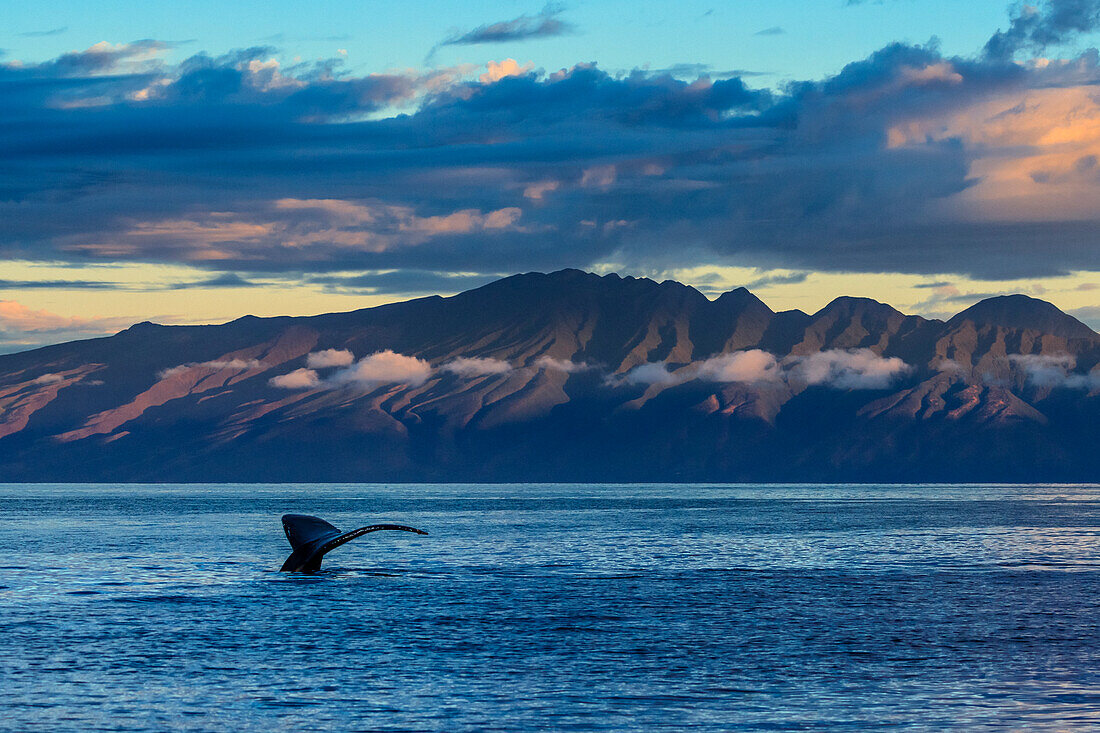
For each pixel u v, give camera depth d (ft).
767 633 635.25
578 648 586.04
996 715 438.81
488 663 543.80
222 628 648.38
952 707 451.94
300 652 572.10
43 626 654.53
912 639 614.75
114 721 431.02
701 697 470.39
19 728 421.18
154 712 444.55
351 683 497.46
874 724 426.10
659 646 592.19
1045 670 525.75
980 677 510.17
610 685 493.36
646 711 446.19
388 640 608.60
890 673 519.19
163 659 552.00
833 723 427.74
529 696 472.44
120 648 581.94
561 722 429.79
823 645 595.06
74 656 559.38
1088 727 420.36
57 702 460.55
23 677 508.94
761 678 508.53
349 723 428.56
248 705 456.04
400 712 444.55
